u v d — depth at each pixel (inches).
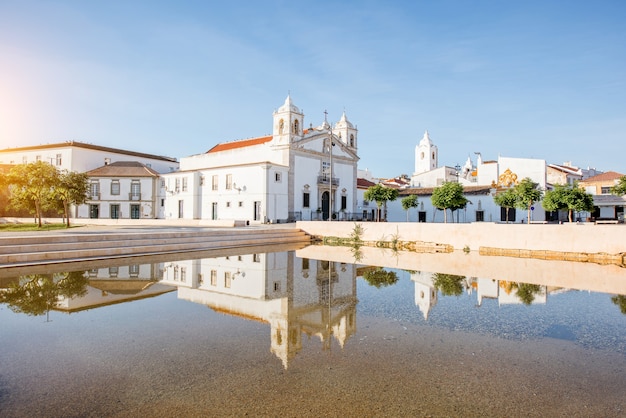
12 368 206.4
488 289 431.2
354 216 1902.1
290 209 1574.8
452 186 1363.2
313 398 175.5
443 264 632.4
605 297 392.8
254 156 1707.7
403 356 227.9
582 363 220.8
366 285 446.9
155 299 365.4
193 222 1409.9
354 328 282.7
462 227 840.3
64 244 600.4
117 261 594.9
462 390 185.3
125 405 167.8
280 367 209.5
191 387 185.0
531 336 268.2
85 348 236.5
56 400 171.8
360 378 197.3
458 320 306.5
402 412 164.2
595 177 1971.0
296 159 1609.3
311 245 971.9
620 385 193.0
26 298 362.0
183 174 1740.9
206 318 303.9
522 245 757.3
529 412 166.2
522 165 1777.8
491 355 231.8
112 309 328.5
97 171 1895.9
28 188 1194.6
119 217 1843.0
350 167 1908.2
